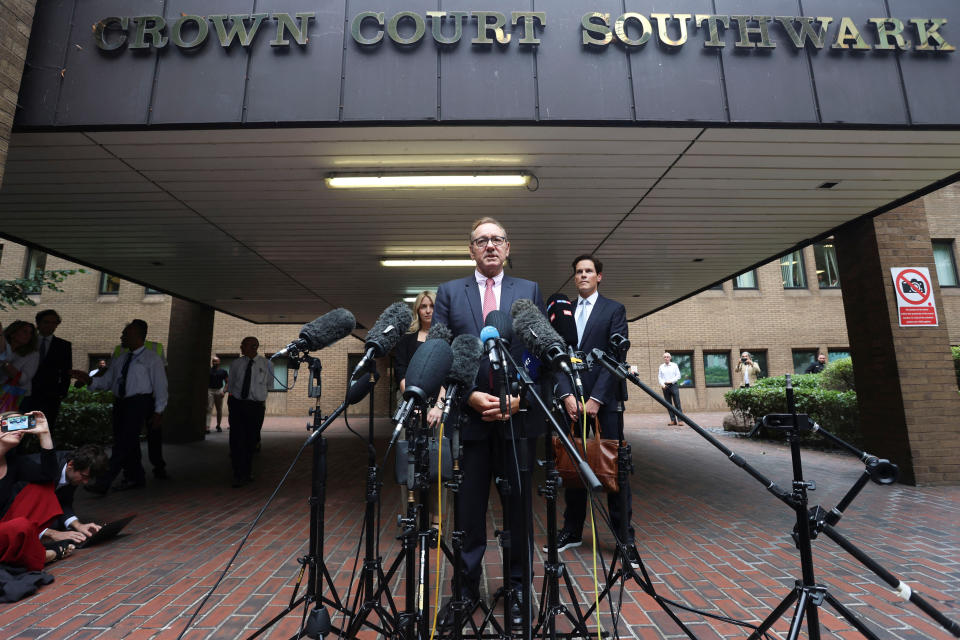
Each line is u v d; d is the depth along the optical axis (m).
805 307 18.81
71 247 7.04
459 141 4.24
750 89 3.94
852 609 2.66
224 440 11.52
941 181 5.03
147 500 5.45
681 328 18.70
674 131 4.07
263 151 4.34
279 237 6.63
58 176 4.79
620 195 5.40
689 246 7.19
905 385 5.91
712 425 13.27
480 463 2.44
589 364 1.82
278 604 2.80
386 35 3.91
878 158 4.57
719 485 5.96
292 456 8.80
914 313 6.07
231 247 7.05
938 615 1.37
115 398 5.86
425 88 3.86
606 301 3.62
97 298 17.73
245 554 3.64
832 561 3.38
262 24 3.91
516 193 5.30
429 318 3.87
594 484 1.27
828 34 4.03
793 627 1.55
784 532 4.09
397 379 3.81
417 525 1.80
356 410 17.80
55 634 2.45
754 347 18.56
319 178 4.90
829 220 6.20
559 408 1.81
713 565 3.33
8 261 17.22
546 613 1.97
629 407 18.30
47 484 3.50
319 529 1.84
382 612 2.01
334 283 9.29
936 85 4.02
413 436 1.68
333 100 3.83
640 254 7.59
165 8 3.96
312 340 1.87
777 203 5.63
